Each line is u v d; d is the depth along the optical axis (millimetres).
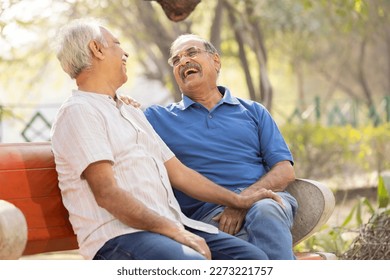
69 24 4480
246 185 5066
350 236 7957
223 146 5109
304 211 5078
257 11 17500
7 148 4359
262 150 5254
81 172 4113
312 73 31938
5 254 3477
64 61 4449
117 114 4434
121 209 4078
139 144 4477
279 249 4438
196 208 5047
